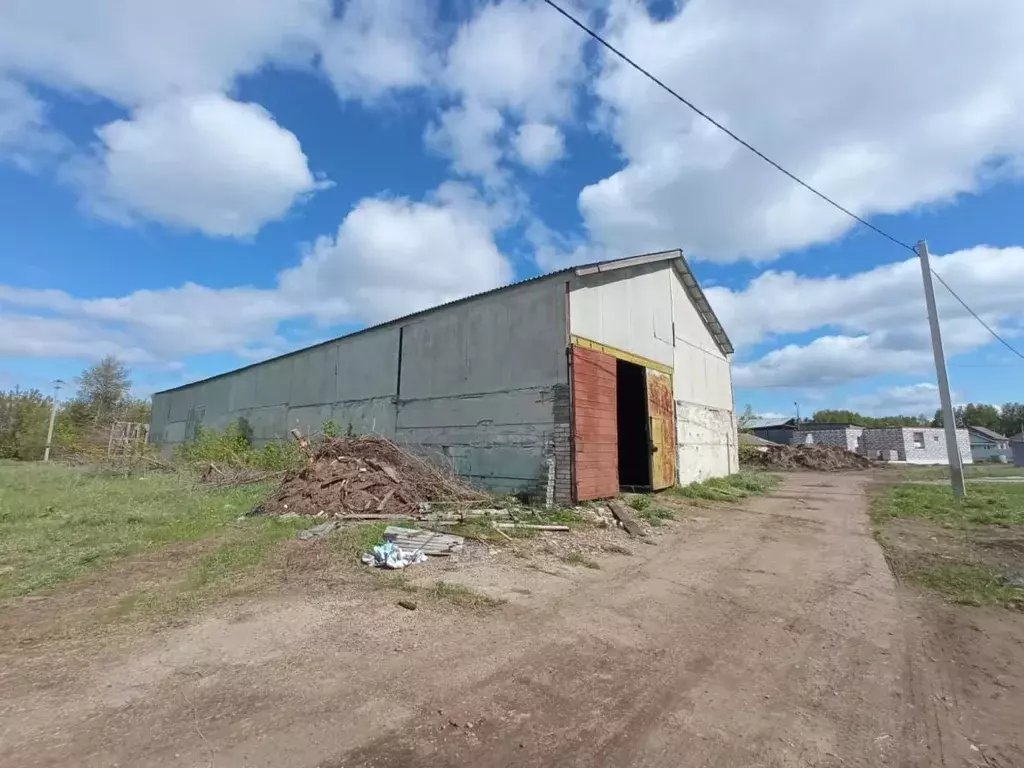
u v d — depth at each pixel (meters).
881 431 43.69
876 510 11.44
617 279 12.35
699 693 3.38
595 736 2.86
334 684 3.30
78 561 5.90
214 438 19.97
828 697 3.39
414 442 13.24
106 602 4.65
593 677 3.55
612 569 6.32
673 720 3.05
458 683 3.38
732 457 19.38
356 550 6.41
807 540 8.27
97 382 43.62
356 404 15.46
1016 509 10.73
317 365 17.58
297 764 2.52
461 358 12.32
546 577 5.83
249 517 8.62
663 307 14.57
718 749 2.78
